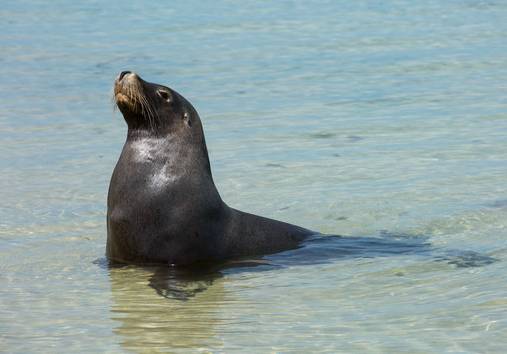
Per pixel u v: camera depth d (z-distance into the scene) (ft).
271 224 154.20
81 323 118.62
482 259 144.97
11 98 278.87
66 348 109.40
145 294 130.62
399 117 248.93
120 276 139.33
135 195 142.51
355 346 107.55
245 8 432.66
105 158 217.77
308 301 125.70
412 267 141.18
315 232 161.99
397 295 127.34
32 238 161.58
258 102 269.85
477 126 237.04
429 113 251.80
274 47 347.77
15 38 372.99
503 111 250.57
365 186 192.95
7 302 127.85
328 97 274.16
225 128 242.78
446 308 120.47
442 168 203.62
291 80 296.30
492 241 156.87
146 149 144.66
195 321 118.42
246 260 146.00
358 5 434.30
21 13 428.56
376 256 148.25
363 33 369.71
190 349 108.37
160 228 141.79
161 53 341.21
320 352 105.91
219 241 145.59
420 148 219.82
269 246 151.02
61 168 209.26
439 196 184.96
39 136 237.25
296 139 230.89
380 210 178.19
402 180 196.24
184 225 142.00
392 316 118.01
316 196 187.42
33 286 135.23
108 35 377.50
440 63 313.73
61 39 370.12
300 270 140.97
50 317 121.29
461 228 165.78
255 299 127.34
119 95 141.90
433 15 402.93
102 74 309.22
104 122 252.01
